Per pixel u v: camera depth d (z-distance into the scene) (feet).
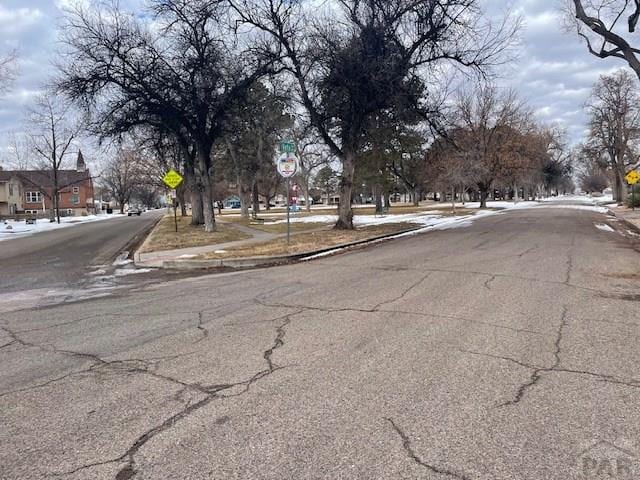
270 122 109.09
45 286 32.94
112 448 10.11
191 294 27.22
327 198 388.57
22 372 14.84
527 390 12.51
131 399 12.53
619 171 156.66
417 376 13.56
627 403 11.69
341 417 11.20
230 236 63.36
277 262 40.27
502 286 26.11
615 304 21.74
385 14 61.05
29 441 10.50
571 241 49.11
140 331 19.29
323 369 14.26
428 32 60.59
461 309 21.18
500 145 148.66
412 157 137.69
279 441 10.19
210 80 67.56
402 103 63.21
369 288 26.63
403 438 10.21
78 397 12.75
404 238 58.18
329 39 61.87
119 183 273.54
